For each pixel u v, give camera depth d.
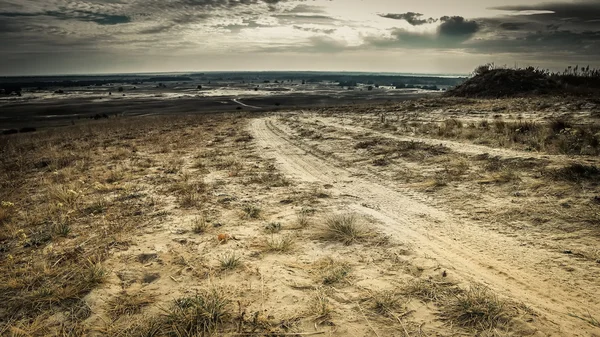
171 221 5.80
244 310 3.30
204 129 22.16
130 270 4.09
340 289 3.65
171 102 105.06
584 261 3.97
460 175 7.70
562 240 4.49
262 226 5.55
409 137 13.01
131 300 3.48
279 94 142.25
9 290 3.70
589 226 4.68
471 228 5.18
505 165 7.77
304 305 3.38
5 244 5.07
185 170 10.15
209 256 4.46
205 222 5.70
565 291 3.48
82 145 17.23
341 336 2.94
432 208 6.18
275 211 6.31
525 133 11.42
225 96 131.50
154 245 4.82
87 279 3.77
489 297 3.37
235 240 4.98
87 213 6.34
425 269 4.04
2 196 8.00
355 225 5.29
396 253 4.49
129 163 11.54
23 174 10.95
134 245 4.82
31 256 4.55
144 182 8.73
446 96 35.88
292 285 3.75
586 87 31.77
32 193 8.23
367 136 14.05
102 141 18.47
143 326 3.09
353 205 6.58
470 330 2.94
